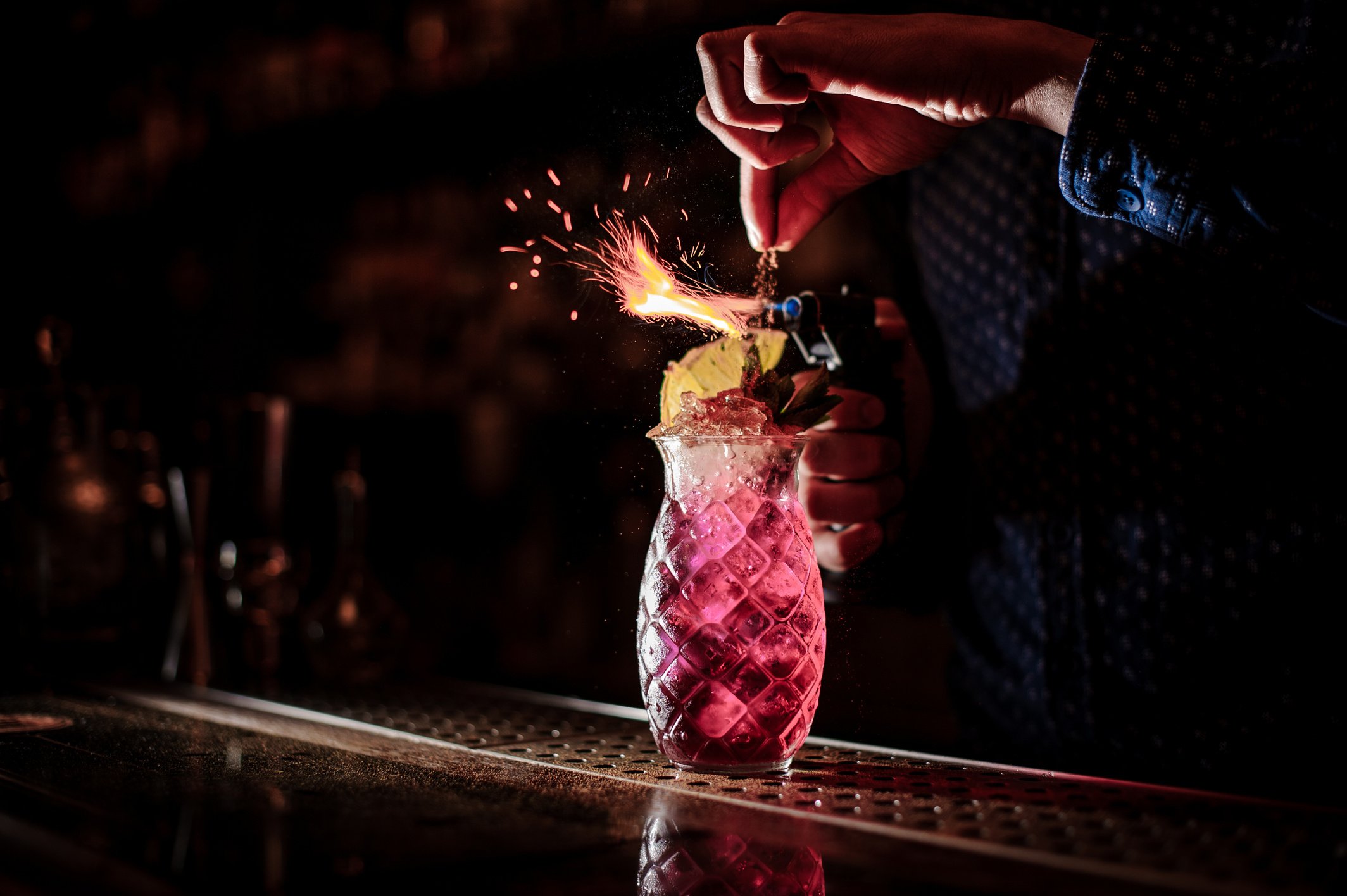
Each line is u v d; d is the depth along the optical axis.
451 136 1.36
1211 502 0.77
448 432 1.52
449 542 1.53
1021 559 0.85
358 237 1.58
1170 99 0.59
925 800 0.56
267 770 0.62
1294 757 0.74
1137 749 0.79
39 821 0.53
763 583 0.60
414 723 0.76
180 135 1.56
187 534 0.99
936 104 0.65
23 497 0.97
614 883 0.47
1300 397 0.74
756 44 0.62
